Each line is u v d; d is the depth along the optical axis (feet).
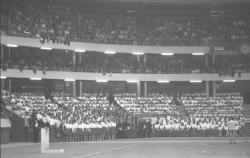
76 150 115.24
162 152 106.52
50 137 160.35
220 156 94.63
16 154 104.17
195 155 97.45
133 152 107.24
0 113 152.15
